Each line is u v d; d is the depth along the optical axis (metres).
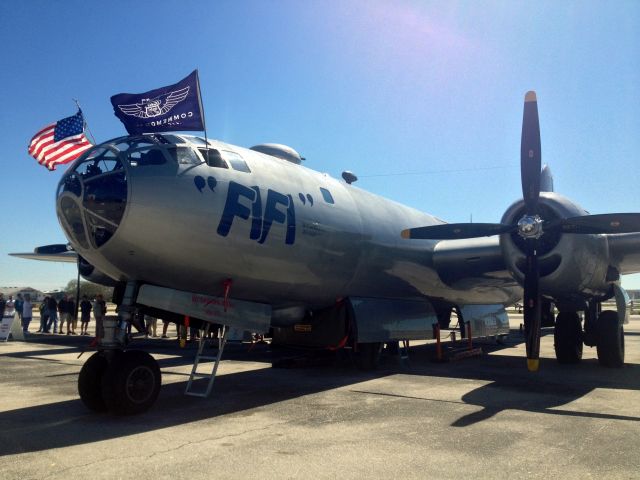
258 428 5.51
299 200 8.43
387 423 5.71
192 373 7.51
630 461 4.36
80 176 6.62
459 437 5.12
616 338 9.88
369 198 10.91
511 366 10.62
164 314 7.30
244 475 4.07
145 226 6.41
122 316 6.68
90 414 6.25
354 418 5.95
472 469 4.17
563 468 4.18
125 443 4.97
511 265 9.20
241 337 8.50
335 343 9.87
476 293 13.19
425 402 6.86
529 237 8.65
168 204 6.57
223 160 7.50
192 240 6.80
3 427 5.62
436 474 4.06
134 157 6.68
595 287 9.47
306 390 7.80
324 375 9.35
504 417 5.98
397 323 10.63
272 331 10.73
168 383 8.53
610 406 6.57
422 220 12.73
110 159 6.70
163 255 6.65
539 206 9.20
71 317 21.02
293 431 5.38
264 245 7.66
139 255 6.54
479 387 8.01
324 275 8.98
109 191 6.40
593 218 8.35
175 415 6.15
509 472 4.10
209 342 15.62
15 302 21.23
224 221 7.09
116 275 6.95
